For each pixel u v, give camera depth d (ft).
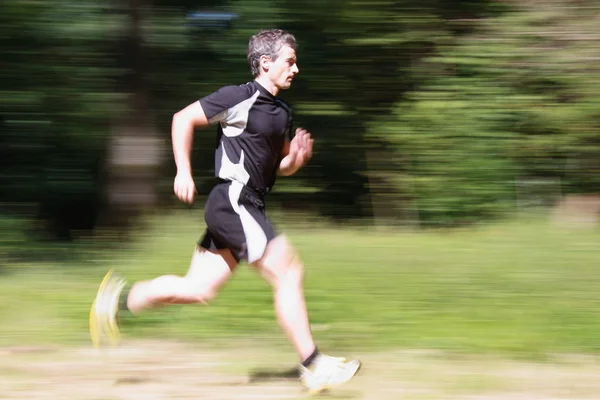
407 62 42.11
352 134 43.16
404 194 42.42
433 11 41.16
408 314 23.94
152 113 38.78
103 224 37.35
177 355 21.75
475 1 41.45
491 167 40.91
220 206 18.04
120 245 33.94
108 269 30.27
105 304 19.02
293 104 42.52
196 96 40.52
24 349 22.16
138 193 37.17
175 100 40.45
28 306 25.63
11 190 37.96
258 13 40.34
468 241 34.78
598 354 21.34
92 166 38.63
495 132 40.78
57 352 21.94
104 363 21.03
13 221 34.42
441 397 18.29
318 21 40.78
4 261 31.99
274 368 20.72
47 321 24.32
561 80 39.93
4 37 35.35
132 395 18.52
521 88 40.55
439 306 24.67
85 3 35.96
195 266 18.84
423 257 31.24
